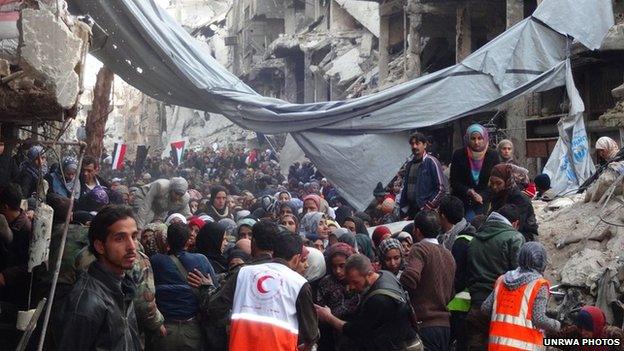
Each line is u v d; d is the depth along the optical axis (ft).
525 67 52.85
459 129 83.20
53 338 18.16
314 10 168.45
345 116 51.16
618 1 61.52
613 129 64.85
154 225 28.86
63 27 21.67
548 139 67.56
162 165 132.98
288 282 21.18
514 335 25.45
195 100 50.96
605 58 63.26
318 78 143.54
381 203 48.26
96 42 43.83
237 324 20.99
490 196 32.83
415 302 27.45
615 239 36.81
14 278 22.82
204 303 24.36
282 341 20.85
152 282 23.00
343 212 43.11
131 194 45.11
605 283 34.06
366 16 134.51
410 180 38.52
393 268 28.55
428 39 97.55
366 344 24.91
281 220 35.78
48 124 27.09
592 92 66.39
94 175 39.75
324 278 27.55
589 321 27.07
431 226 28.27
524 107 70.54
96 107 53.01
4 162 31.58
